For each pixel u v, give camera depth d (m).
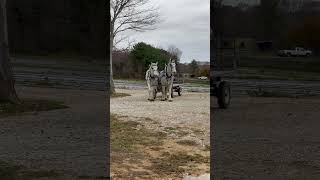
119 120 10.06
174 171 5.93
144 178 5.59
